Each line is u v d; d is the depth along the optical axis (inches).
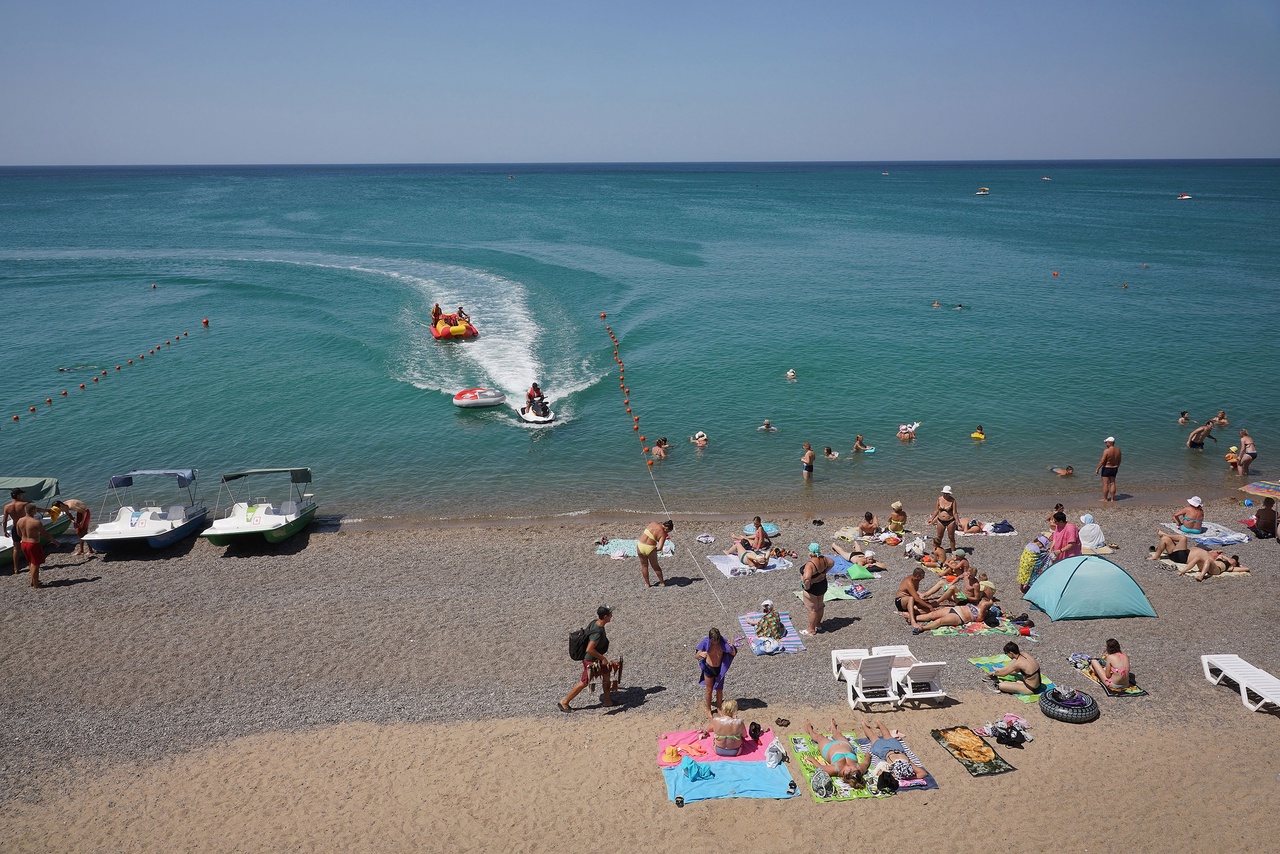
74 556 852.6
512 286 2261.3
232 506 997.8
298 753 529.7
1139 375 1492.4
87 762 525.0
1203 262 2755.9
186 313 1956.2
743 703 569.6
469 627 689.0
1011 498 1023.6
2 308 2007.9
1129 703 563.8
